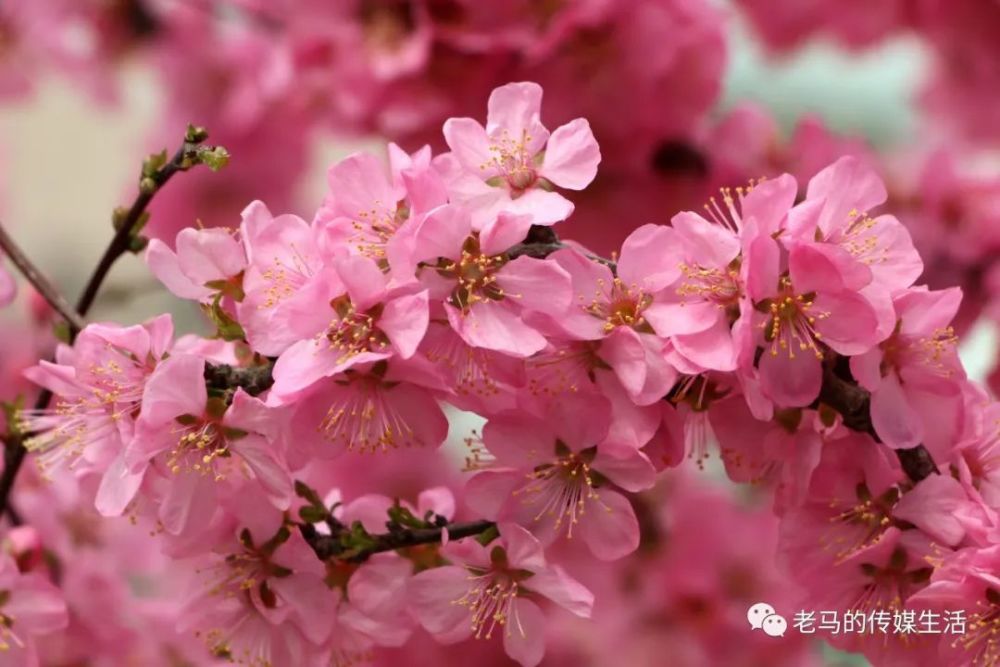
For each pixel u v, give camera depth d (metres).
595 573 0.99
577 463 0.74
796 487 0.75
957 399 0.74
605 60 0.99
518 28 0.98
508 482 0.75
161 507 0.74
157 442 0.74
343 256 0.71
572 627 0.99
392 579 0.76
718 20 1.00
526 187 0.74
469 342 0.72
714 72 1.00
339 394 0.73
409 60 0.98
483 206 0.73
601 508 0.74
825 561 0.75
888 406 0.73
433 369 0.72
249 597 0.76
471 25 0.98
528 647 0.76
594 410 0.73
